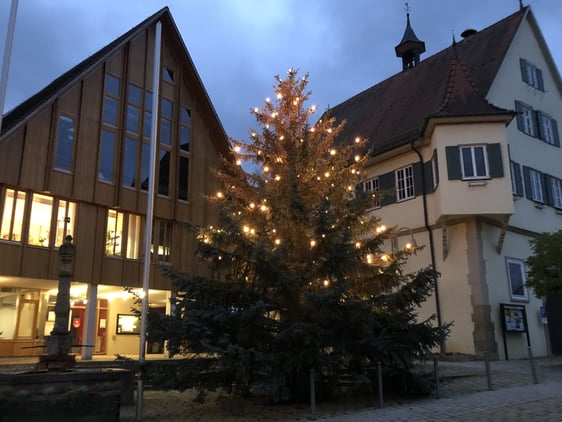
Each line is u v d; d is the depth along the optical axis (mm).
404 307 11531
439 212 20359
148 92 23859
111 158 22125
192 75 25375
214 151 26109
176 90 25062
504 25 26000
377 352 10828
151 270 22812
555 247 16734
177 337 10203
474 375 14547
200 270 24203
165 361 10469
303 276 11398
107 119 22219
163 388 10250
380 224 13016
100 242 21391
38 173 19781
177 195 23984
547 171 25016
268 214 12453
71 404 9422
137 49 23750
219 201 14922
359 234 12781
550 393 11953
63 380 9633
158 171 23594
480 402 10945
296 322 10703
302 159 13539
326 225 11109
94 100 21828
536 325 21766
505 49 24109
